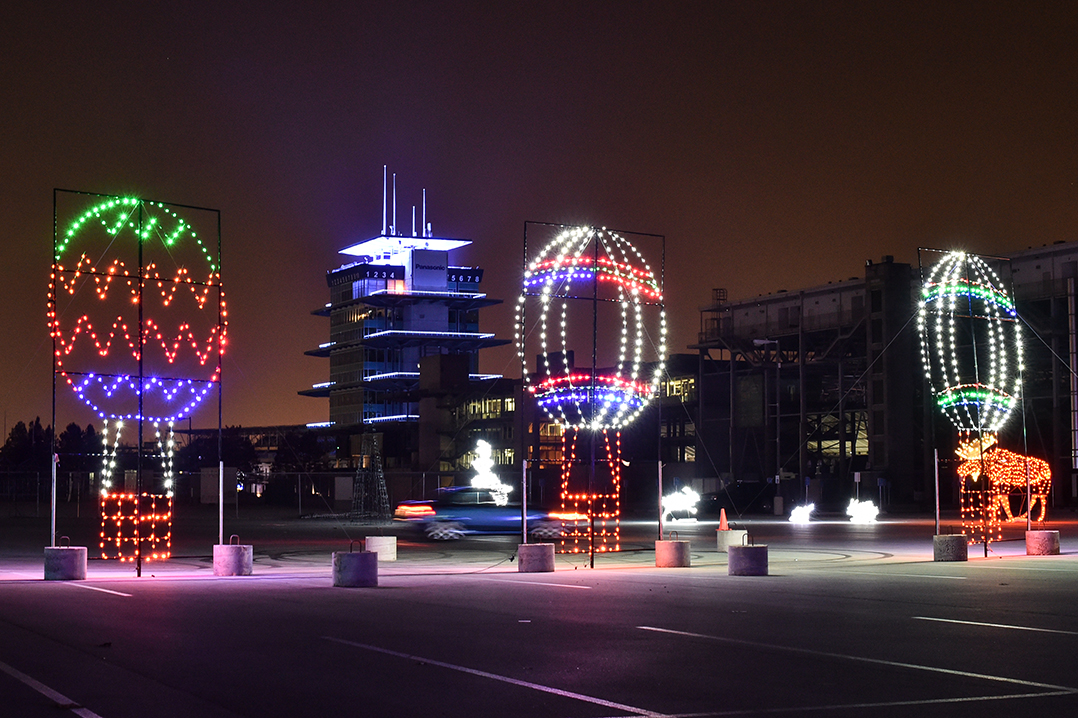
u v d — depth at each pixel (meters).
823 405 104.50
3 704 9.82
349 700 10.05
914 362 93.94
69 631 14.61
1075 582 22.36
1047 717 9.41
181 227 25.34
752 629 14.91
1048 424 88.12
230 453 155.12
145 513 71.12
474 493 43.28
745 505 82.31
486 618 16.12
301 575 24.69
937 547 29.23
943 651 12.98
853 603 18.25
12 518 65.94
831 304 101.38
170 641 13.70
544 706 9.82
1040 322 87.31
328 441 186.00
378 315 177.00
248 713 9.51
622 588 21.09
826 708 9.75
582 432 95.12
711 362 115.19
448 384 135.38
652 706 9.83
